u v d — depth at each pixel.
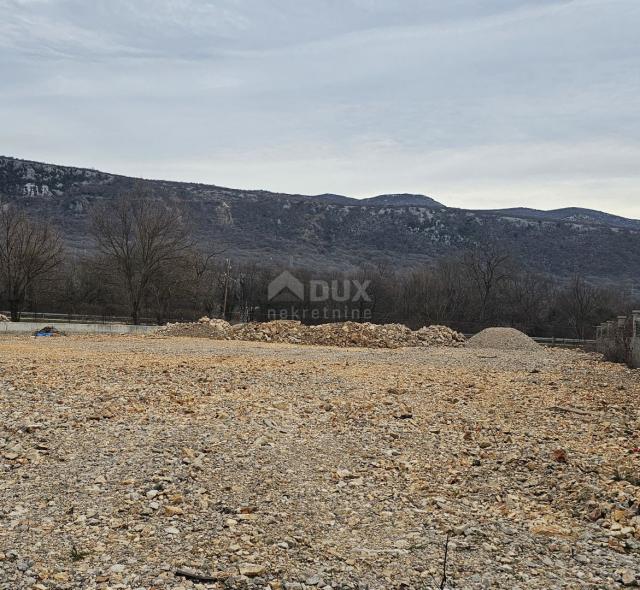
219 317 65.25
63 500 7.08
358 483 8.01
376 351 28.80
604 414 12.14
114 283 56.12
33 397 12.23
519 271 78.19
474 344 35.81
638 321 23.38
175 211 57.25
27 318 54.22
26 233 51.12
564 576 5.71
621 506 7.23
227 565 5.71
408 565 5.84
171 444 9.25
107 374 15.52
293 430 10.45
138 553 5.89
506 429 10.82
